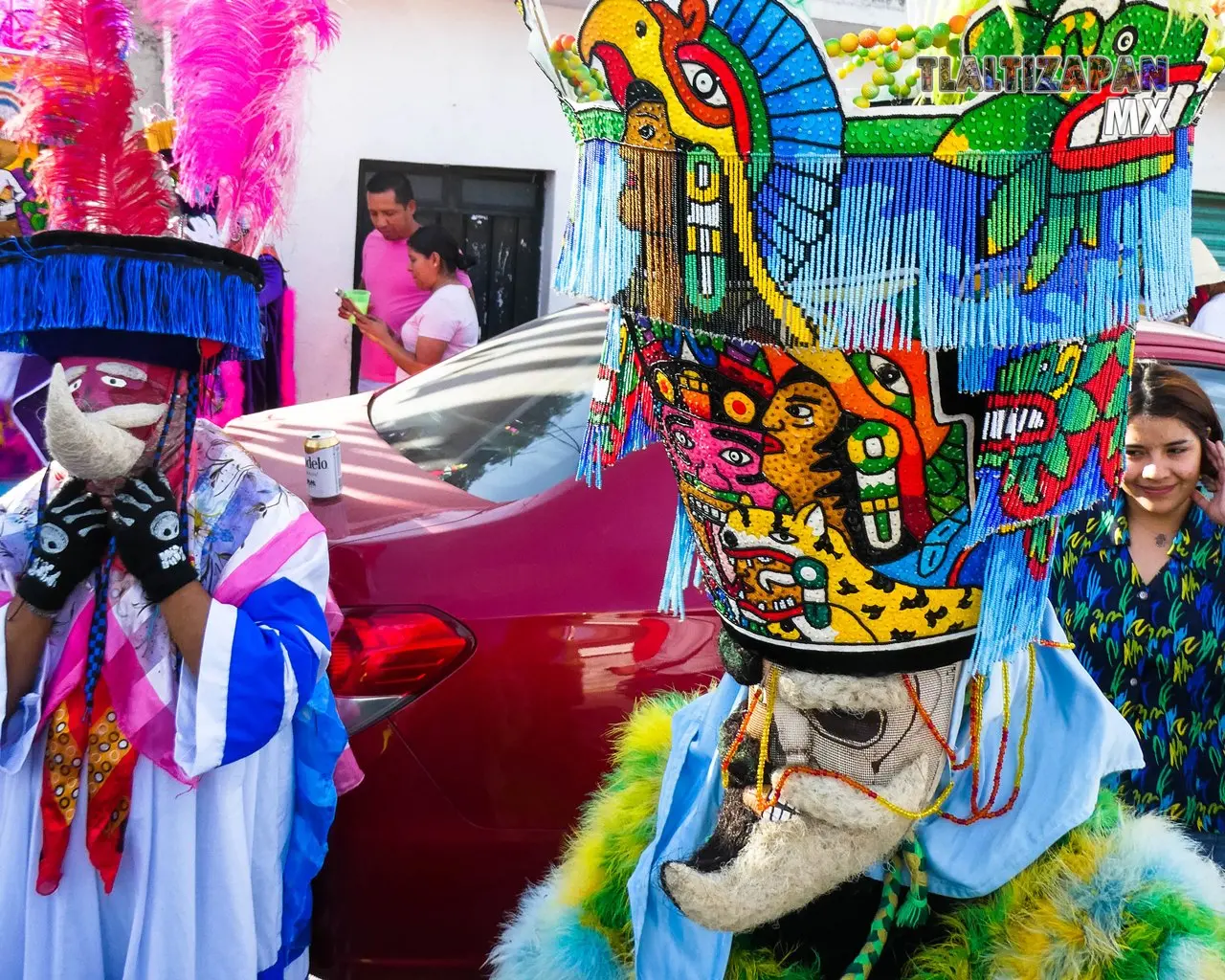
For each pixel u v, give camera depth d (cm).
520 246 690
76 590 189
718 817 130
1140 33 94
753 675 124
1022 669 138
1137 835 133
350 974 229
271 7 179
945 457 108
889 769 118
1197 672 211
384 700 222
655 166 99
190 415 185
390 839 224
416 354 528
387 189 567
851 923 144
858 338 97
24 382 384
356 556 231
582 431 260
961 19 97
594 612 229
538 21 106
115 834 187
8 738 184
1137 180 97
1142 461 208
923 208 94
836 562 113
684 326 102
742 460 112
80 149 171
